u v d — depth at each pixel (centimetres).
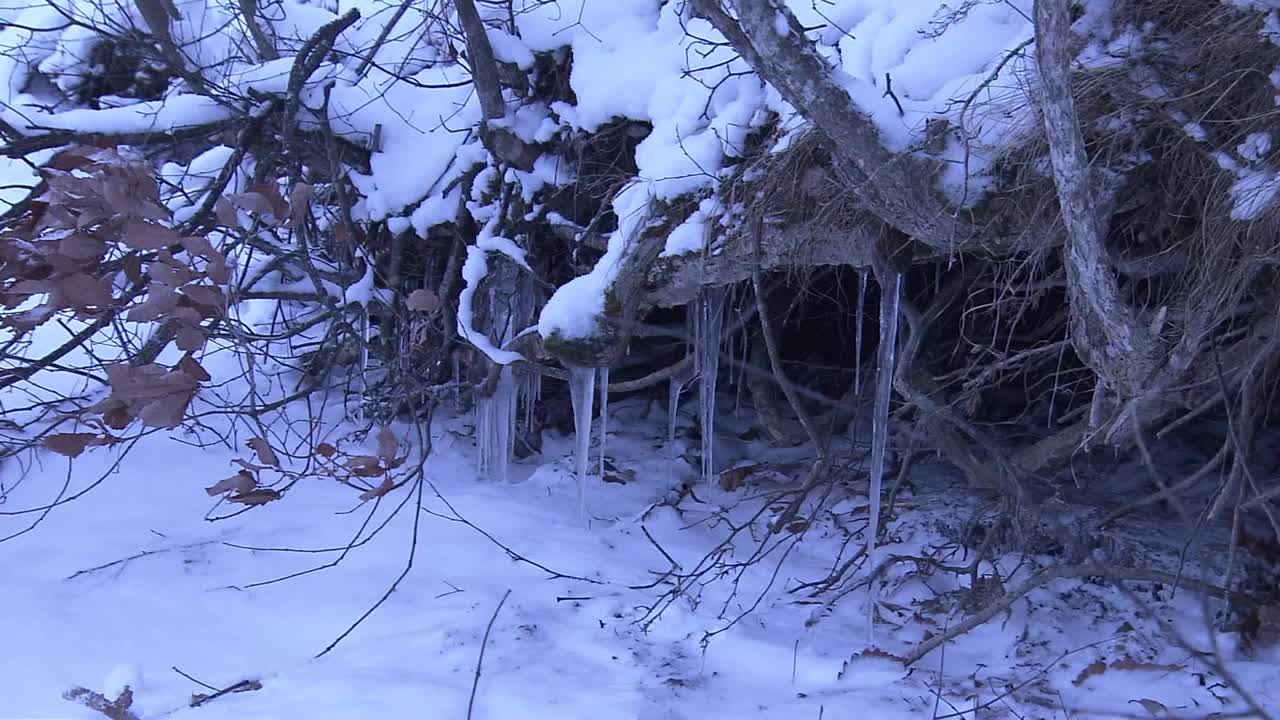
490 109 522
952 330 553
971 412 478
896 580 459
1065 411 547
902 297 451
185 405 417
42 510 518
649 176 455
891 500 493
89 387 663
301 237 527
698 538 516
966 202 359
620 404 713
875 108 348
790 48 321
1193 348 347
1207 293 343
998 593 430
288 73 543
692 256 445
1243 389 363
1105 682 373
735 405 705
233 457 595
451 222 563
